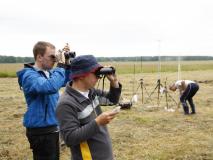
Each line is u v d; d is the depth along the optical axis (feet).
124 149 29.96
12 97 69.21
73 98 11.15
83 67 11.07
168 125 39.37
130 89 82.53
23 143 32.17
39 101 14.96
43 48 14.90
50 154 15.35
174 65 259.60
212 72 173.06
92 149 11.24
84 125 10.96
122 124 40.06
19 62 297.12
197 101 60.39
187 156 27.78
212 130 36.76
